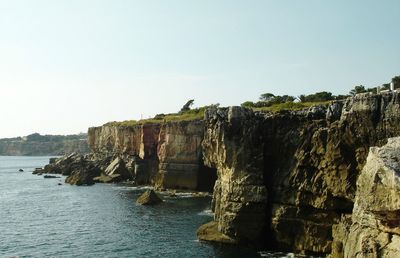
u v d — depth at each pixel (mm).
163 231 59219
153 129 120812
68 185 125688
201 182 101750
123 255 48312
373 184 26312
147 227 62281
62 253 49844
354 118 40875
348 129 41906
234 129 52031
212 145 59250
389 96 38438
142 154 122312
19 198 97938
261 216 49000
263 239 49281
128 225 64250
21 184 131375
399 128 37312
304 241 45844
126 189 111875
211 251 47906
